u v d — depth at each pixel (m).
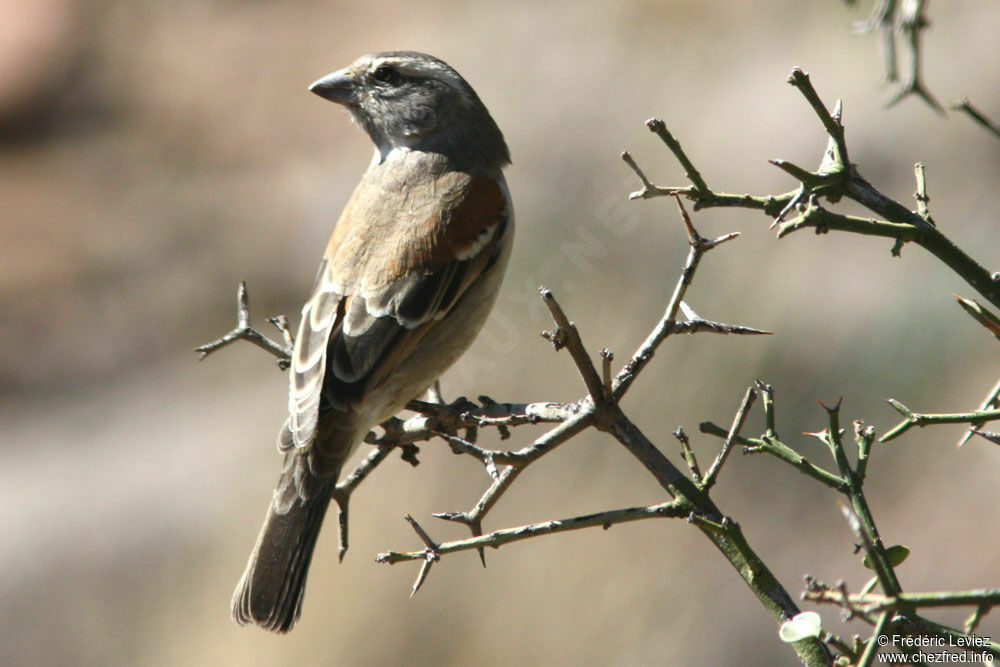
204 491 13.91
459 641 10.86
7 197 21.31
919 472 10.98
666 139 4.13
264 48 23.39
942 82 13.71
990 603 2.91
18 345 17.55
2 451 15.82
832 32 14.65
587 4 17.11
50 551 13.50
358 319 6.55
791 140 13.42
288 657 11.38
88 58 24.97
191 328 17.17
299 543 5.96
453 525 11.19
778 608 4.00
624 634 10.55
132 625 12.65
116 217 20.08
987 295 4.12
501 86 16.12
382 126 7.90
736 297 12.12
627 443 4.38
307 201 18.53
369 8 22.88
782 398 11.41
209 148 21.08
